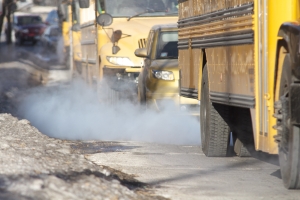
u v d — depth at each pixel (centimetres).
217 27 2325
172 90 3409
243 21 2042
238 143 2498
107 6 4469
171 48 3666
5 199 1423
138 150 2600
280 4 1808
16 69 8456
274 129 1830
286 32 1708
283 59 1772
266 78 1861
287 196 1745
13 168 1828
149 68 3500
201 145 2716
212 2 2394
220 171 2148
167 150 2639
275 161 2388
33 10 17275
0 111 4494
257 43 1923
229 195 1762
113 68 4147
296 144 1702
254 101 1947
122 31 4222
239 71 2083
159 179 1988
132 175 2039
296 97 1652
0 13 10381
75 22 6469
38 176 1695
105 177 1873
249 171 2155
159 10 4481
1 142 2461
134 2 4475
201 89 2600
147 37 4131
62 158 2167
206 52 2477
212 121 2477
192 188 1855
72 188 1608
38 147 2420
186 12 2795
